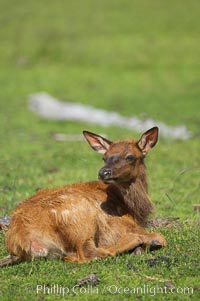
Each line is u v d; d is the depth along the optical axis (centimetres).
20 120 9419
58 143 7644
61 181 5388
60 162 6384
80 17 16588
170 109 10219
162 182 5406
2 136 8194
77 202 3203
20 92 11700
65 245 3158
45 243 3088
